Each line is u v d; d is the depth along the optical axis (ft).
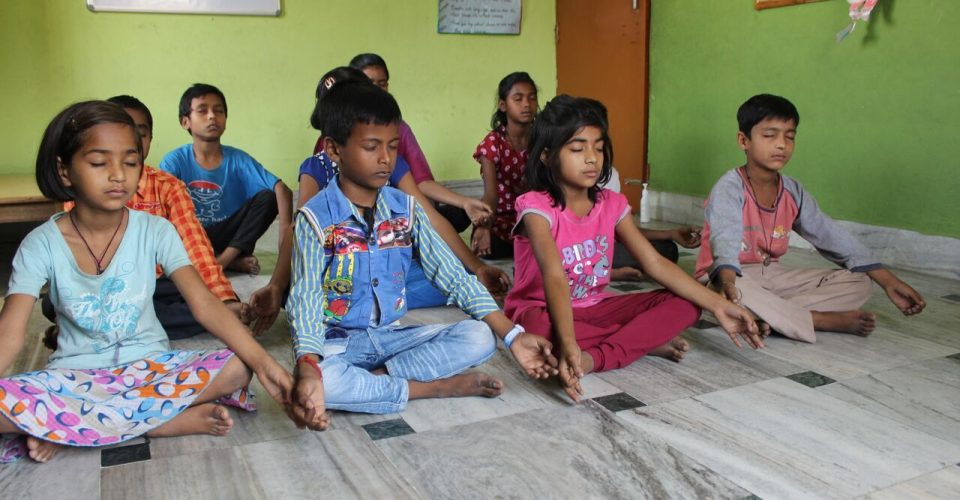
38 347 7.84
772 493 4.76
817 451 5.33
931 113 10.71
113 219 5.52
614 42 16.76
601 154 6.89
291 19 16.78
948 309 9.04
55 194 5.26
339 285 6.12
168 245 5.72
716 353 7.47
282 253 7.36
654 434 5.62
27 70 15.01
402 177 8.86
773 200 8.39
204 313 5.54
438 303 9.34
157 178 8.23
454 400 6.31
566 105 6.77
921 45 10.73
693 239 9.78
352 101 5.75
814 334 7.80
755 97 8.14
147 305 5.81
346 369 5.82
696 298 6.93
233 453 5.36
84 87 15.51
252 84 16.74
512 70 18.81
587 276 7.23
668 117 15.56
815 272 8.36
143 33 15.75
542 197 7.02
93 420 5.20
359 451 5.39
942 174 10.68
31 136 15.21
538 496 4.75
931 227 10.94
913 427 5.72
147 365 5.61
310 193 9.14
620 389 6.52
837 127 12.12
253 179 11.64
